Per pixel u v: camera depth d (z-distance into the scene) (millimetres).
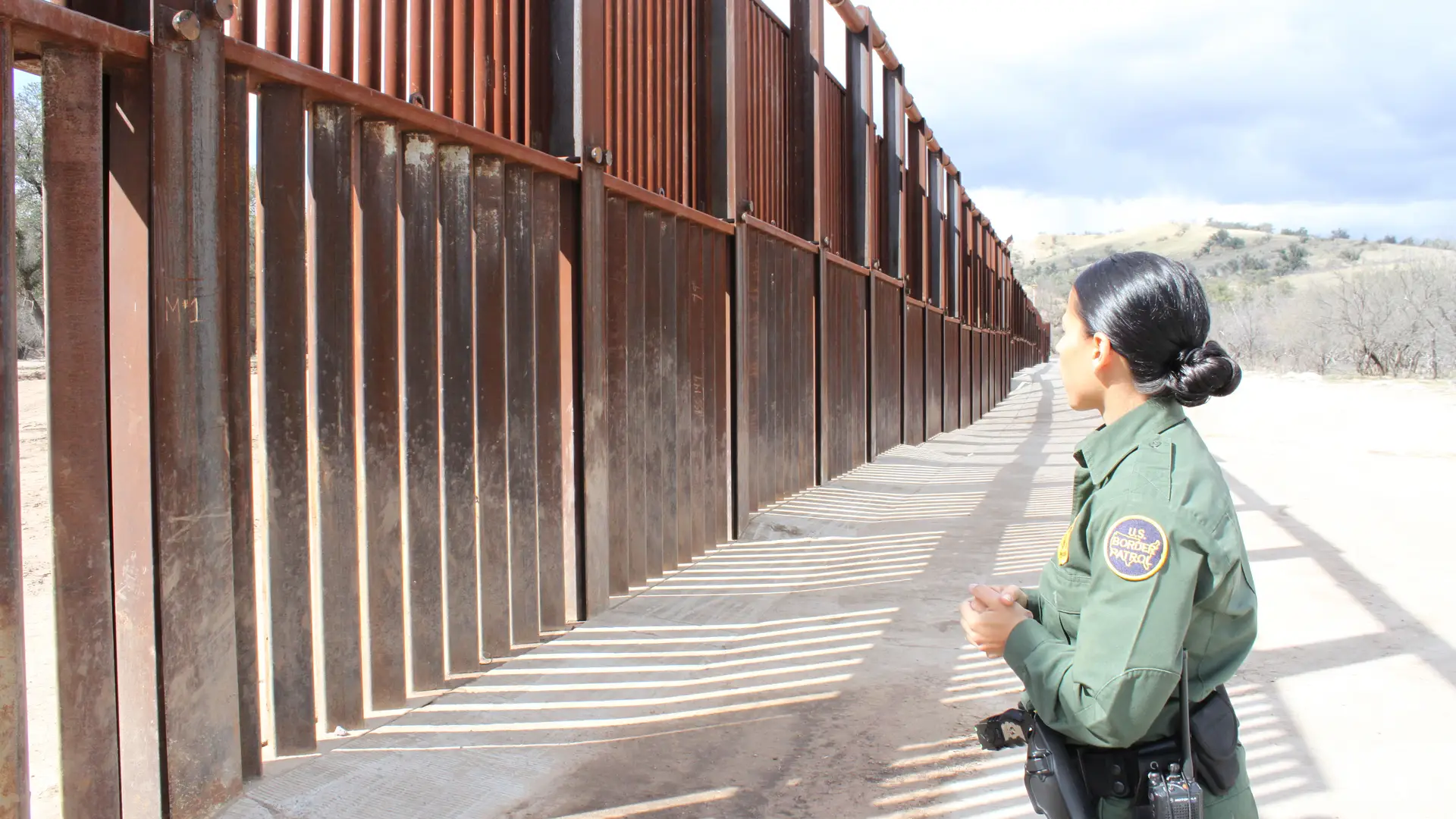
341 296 3238
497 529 4227
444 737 3375
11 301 2156
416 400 3699
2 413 2123
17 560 2176
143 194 2508
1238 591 1324
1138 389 1410
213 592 2695
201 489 2648
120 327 2527
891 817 2850
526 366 4430
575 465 4840
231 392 2830
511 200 4391
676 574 5918
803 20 9023
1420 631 4691
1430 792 3004
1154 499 1312
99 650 2410
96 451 2391
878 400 12250
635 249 5453
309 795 2877
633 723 3566
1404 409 19891
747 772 3154
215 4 2580
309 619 3131
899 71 13281
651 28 6008
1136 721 1265
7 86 2127
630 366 5473
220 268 2688
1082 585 1457
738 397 7008
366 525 3506
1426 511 8016
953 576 5922
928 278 17109
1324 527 7348
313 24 3162
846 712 3695
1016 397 33406
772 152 8273
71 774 2367
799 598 5375
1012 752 3307
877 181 13305
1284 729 3529
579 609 4875
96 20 2307
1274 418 18094
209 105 2615
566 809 2877
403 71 3650
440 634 3850
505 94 4422
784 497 8359
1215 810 1388
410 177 3645
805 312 8992
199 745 2656
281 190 2979
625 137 5590
